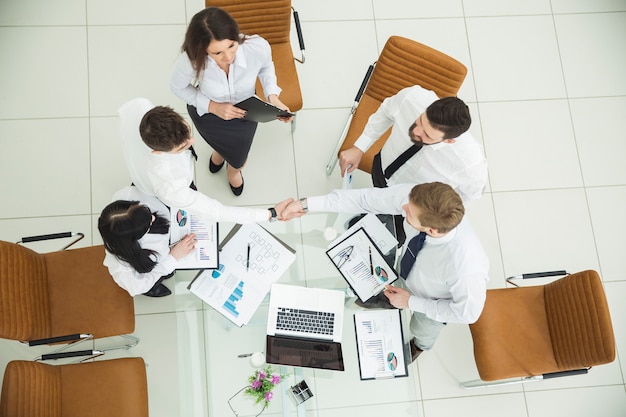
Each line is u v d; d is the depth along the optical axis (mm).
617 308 3307
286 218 2340
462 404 3072
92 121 3275
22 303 2271
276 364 2180
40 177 3156
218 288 2250
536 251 3379
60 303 2480
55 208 3125
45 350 2908
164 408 2875
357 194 2309
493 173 3488
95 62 3359
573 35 3768
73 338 2316
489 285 3311
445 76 2621
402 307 2246
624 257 3396
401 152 2410
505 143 3549
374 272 2311
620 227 3453
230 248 2318
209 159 3291
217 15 1906
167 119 1822
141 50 3416
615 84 3699
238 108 2350
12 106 3230
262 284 2275
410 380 2252
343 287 2322
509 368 2559
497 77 3654
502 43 3717
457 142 2203
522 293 2686
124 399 2387
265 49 2273
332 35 3631
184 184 2047
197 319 2246
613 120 3639
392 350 2258
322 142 3434
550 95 3650
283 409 2211
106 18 3424
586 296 2391
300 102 2854
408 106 2316
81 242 3107
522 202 3453
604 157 3564
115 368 2416
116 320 2477
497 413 3072
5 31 3324
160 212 2307
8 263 2229
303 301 2260
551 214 3445
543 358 2578
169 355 2949
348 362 2229
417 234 2227
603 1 3799
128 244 2039
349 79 3572
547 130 3590
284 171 3346
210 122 2521
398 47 2611
